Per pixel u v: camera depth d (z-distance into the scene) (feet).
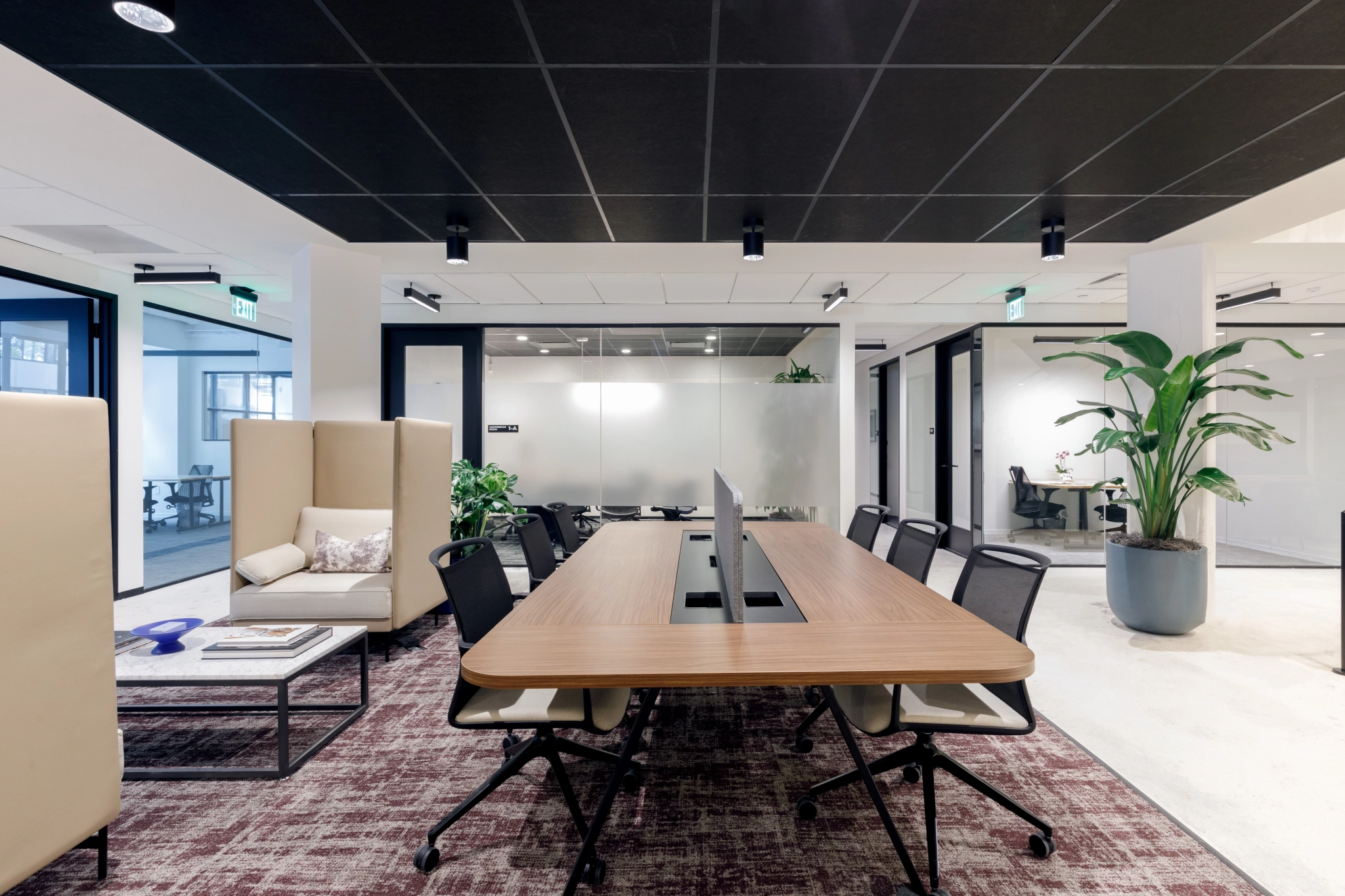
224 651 7.81
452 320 20.58
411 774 7.38
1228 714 8.95
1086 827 6.29
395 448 11.26
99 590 5.36
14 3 5.75
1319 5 5.79
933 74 6.95
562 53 6.58
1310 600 15.16
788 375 20.88
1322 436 18.76
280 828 6.31
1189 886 5.43
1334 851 5.91
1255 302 16.94
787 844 6.03
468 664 4.98
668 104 7.63
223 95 7.43
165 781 7.22
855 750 5.53
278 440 12.37
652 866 5.72
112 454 15.58
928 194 10.45
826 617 6.35
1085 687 9.96
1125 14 5.95
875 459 30.07
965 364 21.33
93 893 5.37
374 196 10.60
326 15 5.97
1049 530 20.17
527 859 5.83
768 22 6.08
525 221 11.82
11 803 4.62
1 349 14.40
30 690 4.77
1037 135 8.37
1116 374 12.51
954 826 6.31
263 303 18.95
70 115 8.02
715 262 14.74
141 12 5.50
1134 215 11.45
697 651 5.31
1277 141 8.54
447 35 6.29
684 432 20.98
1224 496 11.68
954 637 5.69
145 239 13.05
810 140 8.54
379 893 5.39
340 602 11.13
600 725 5.76
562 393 21.01
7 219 11.83
